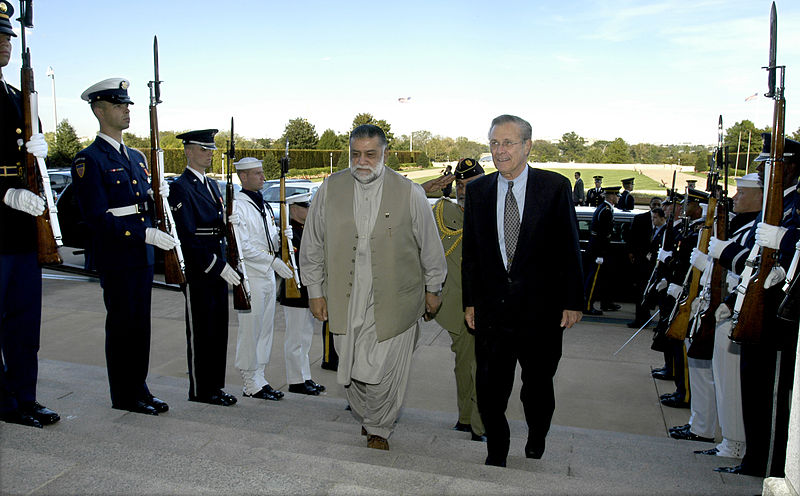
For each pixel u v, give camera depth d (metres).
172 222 3.89
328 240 3.40
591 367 6.02
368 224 3.35
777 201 2.84
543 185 3.15
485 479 2.73
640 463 3.41
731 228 4.13
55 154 30.19
